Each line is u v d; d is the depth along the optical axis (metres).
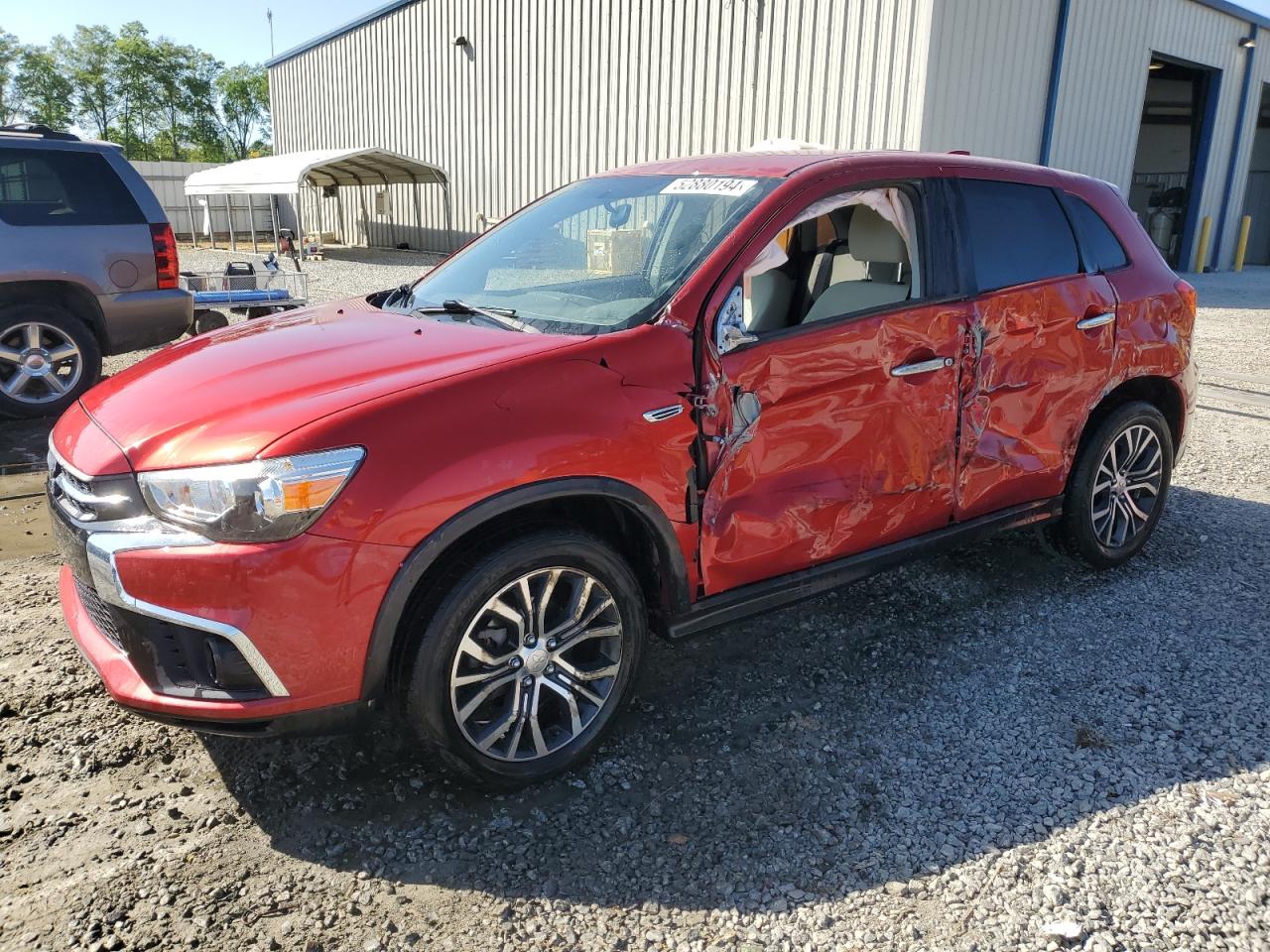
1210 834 2.59
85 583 2.55
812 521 3.13
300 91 30.02
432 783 2.79
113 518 2.43
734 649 3.64
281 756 2.89
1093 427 4.11
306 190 32.03
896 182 3.38
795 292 3.80
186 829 2.56
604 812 2.69
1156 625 3.86
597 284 3.19
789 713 3.20
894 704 3.26
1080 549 4.19
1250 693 3.34
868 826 2.64
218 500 2.28
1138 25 17.00
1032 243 3.76
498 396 2.54
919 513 3.46
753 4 14.60
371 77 25.77
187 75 78.56
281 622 2.30
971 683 3.40
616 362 2.71
